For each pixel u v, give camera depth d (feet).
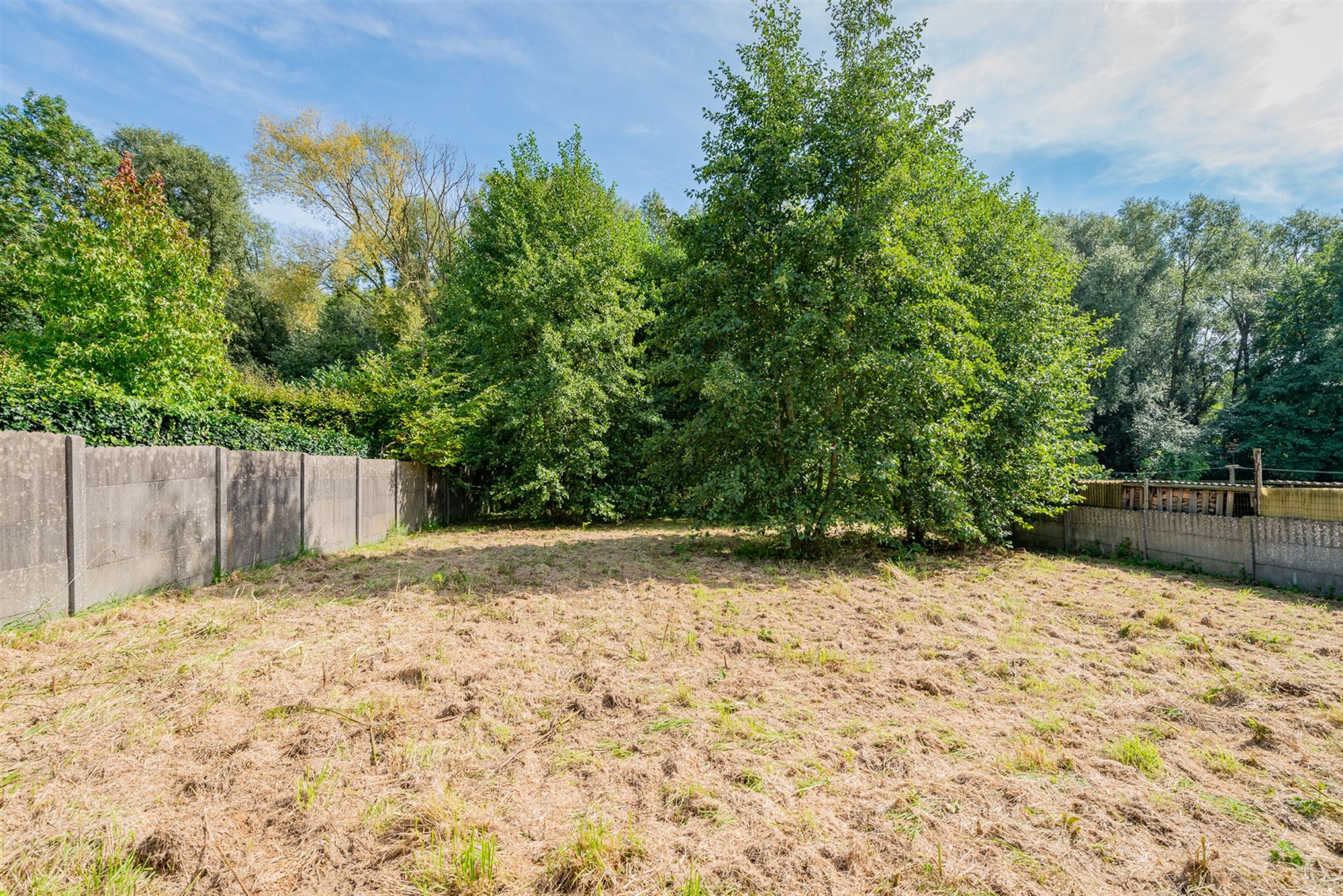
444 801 8.89
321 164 91.86
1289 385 79.92
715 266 31.99
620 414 52.75
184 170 93.86
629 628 18.34
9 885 7.13
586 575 27.09
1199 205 100.32
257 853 7.78
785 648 16.35
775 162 31.04
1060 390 32.83
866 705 12.70
